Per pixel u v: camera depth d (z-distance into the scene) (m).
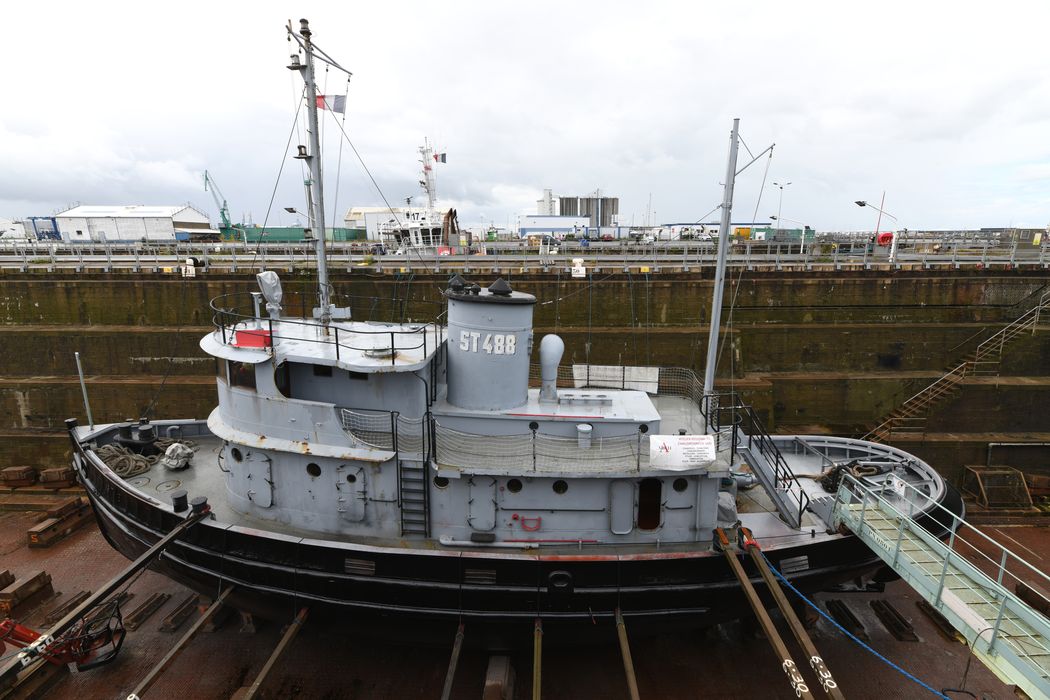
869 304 19.02
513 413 8.80
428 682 9.21
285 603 8.80
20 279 20.05
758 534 8.83
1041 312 18.33
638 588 8.26
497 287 8.65
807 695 5.77
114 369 19.16
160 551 8.03
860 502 9.21
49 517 14.17
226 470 9.55
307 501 8.91
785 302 18.94
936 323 18.83
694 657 9.81
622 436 8.73
